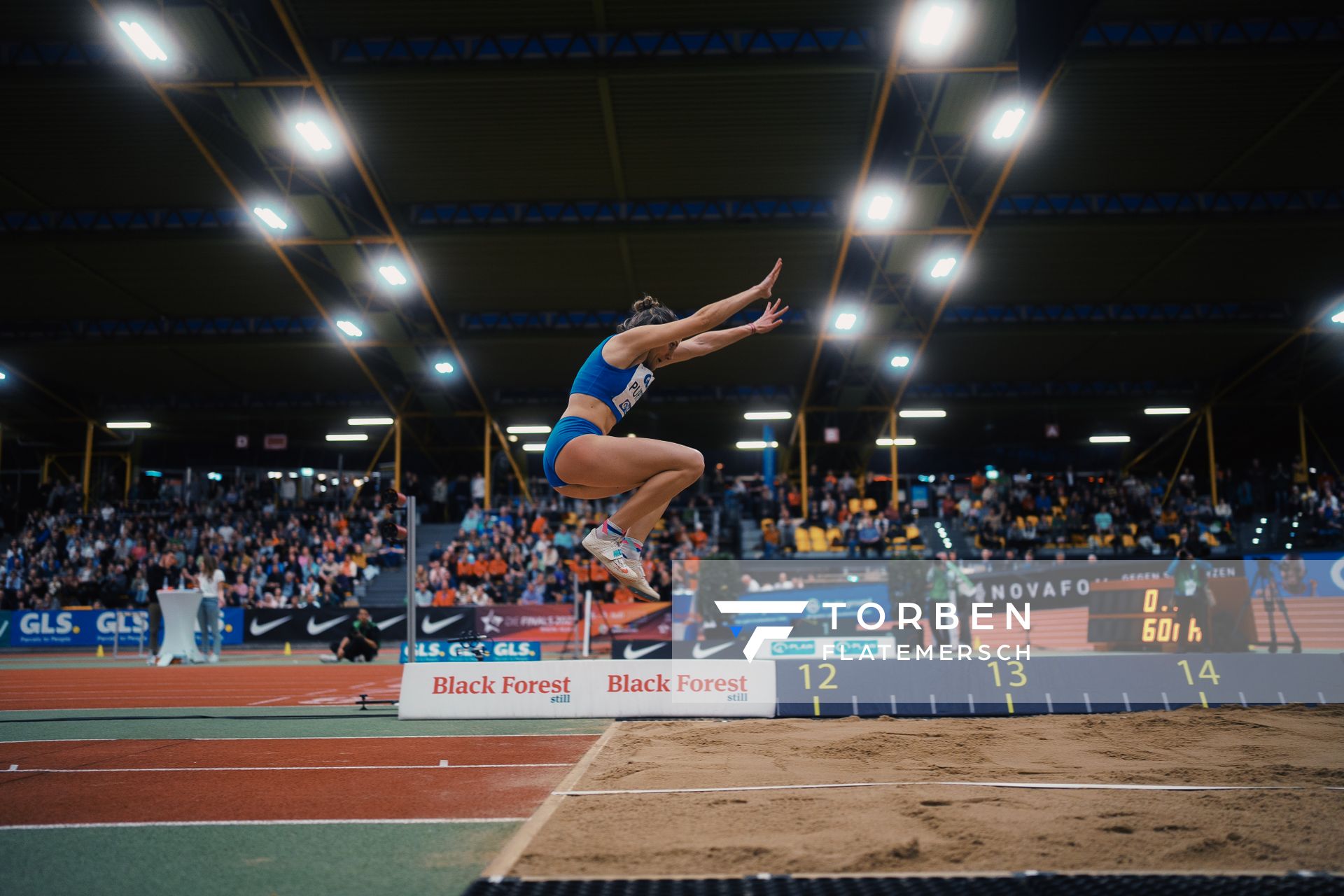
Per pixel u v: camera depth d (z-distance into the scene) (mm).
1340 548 26078
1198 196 21438
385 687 13227
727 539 30141
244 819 4750
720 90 17703
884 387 31859
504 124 18641
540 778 5895
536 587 24266
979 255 23484
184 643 17938
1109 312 26969
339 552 28312
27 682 14484
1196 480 37188
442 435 35812
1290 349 28812
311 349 28938
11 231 22391
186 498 36719
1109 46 16359
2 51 17094
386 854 4035
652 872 3520
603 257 23375
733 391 33062
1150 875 3332
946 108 18109
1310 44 16234
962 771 5492
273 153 19375
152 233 22297
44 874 3773
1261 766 5547
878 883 3281
